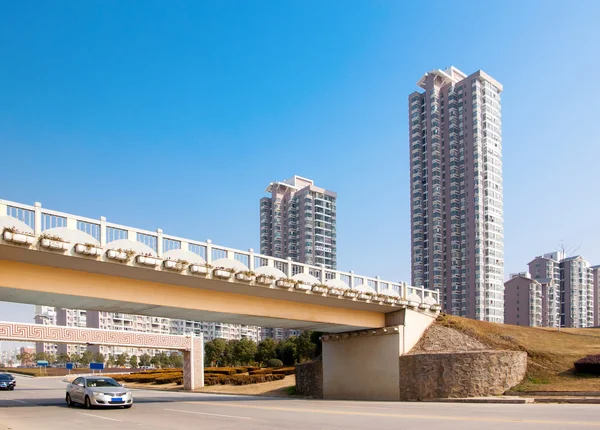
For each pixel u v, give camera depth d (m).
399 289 36.19
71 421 17.03
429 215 123.12
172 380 67.38
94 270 22.64
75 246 20.41
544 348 33.53
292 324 33.72
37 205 19.83
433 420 15.80
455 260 116.56
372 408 21.75
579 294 147.12
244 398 35.53
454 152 121.31
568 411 18.36
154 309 26.61
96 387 22.84
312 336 67.88
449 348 34.25
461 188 119.12
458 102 123.44
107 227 21.88
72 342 52.31
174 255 23.86
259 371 64.00
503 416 16.69
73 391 23.95
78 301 24.00
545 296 137.25
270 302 29.98
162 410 21.39
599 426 13.22
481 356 30.28
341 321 33.69
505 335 36.19
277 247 149.38
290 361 88.62
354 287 32.72
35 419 17.84
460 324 37.19
